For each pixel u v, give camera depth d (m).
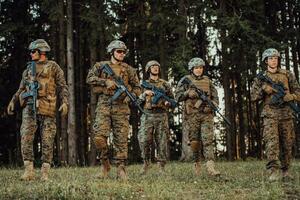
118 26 22.11
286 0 26.59
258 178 9.52
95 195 6.82
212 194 7.31
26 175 8.96
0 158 28.19
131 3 23.42
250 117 31.86
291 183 8.47
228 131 24.34
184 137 19.70
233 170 11.88
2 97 26.91
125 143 9.09
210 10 21.95
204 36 25.41
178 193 7.39
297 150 23.73
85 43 27.20
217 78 28.34
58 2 22.14
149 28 23.02
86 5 23.20
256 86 9.44
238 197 7.05
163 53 23.31
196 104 10.46
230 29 21.86
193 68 10.78
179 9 22.19
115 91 8.99
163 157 11.47
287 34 24.81
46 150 8.94
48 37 26.22
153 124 11.45
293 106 9.37
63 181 8.34
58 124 25.02
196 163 10.92
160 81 11.73
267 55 9.42
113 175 9.89
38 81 8.94
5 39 24.11
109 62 9.20
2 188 7.52
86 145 28.34
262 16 23.66
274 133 9.23
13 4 25.69
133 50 27.61
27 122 8.95
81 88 26.59
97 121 9.01
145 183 8.38
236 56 23.78
